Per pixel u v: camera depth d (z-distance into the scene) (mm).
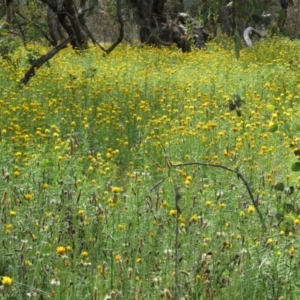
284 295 4980
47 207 6371
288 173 8172
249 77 16312
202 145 9281
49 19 27719
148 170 8391
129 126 10508
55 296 4762
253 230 6070
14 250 5234
